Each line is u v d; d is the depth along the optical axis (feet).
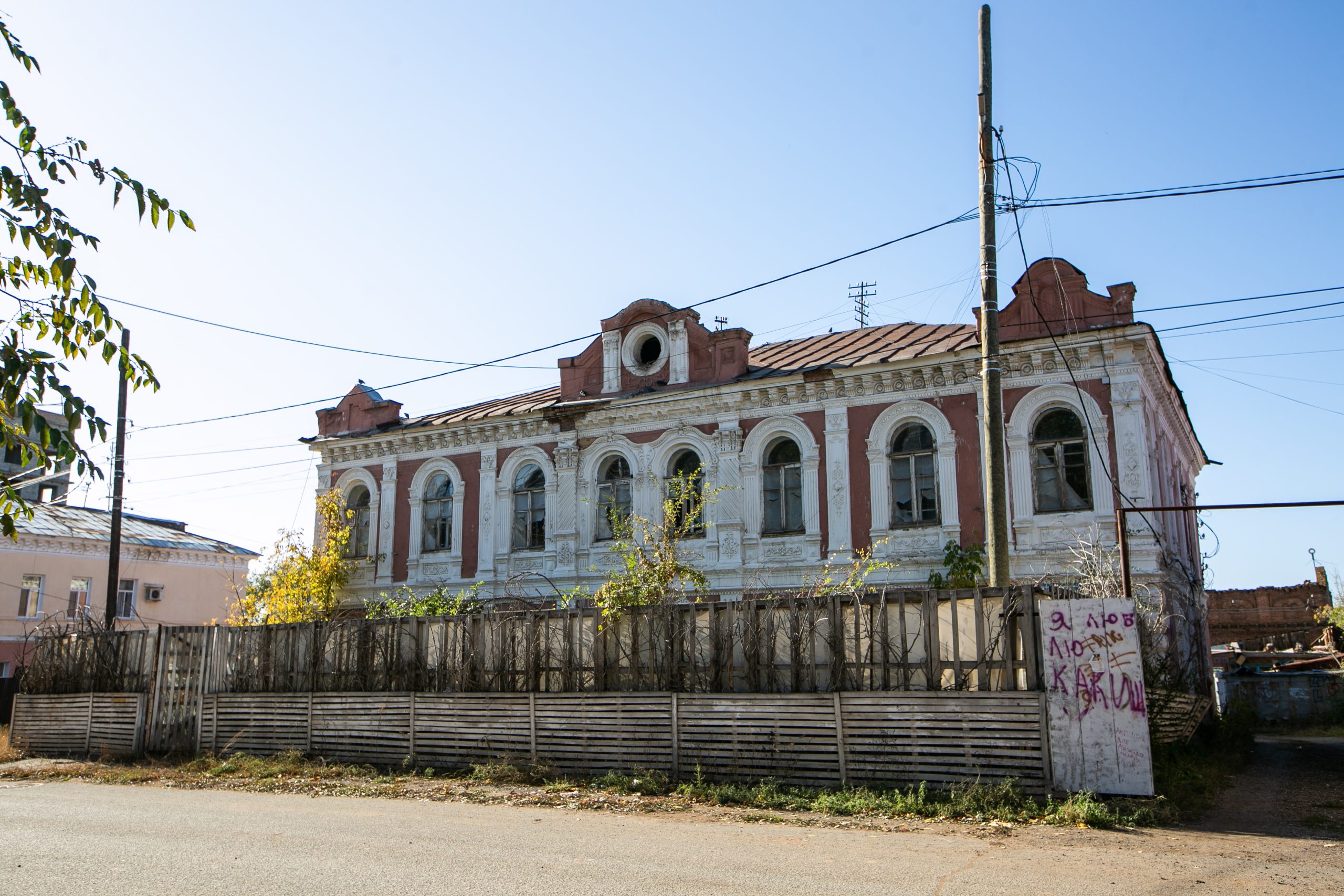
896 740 38.24
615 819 35.63
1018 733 36.37
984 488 62.80
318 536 88.89
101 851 29.30
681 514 73.67
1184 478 88.38
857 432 67.97
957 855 28.37
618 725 44.21
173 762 56.65
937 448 64.85
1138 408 59.00
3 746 64.44
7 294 18.26
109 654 63.52
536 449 81.10
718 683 42.73
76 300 18.51
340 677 53.42
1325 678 103.24
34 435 110.22
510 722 47.03
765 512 70.95
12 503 18.33
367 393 91.81
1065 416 61.67
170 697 59.47
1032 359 62.13
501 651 48.49
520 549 80.69
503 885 24.41
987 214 44.19
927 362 64.95
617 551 64.39
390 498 87.30
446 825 34.22
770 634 42.11
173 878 25.41
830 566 63.82
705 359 75.87
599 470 78.43
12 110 17.85
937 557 63.52
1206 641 86.02
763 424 71.46
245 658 57.16
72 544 114.52
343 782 46.42
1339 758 61.72
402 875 25.62
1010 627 37.50
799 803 37.35
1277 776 49.85
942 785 37.19
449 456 85.30
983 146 44.73
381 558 86.22
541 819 35.78
